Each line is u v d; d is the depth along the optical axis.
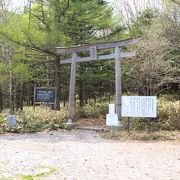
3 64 13.39
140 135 9.62
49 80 15.92
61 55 14.03
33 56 13.59
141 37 12.66
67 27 13.62
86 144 8.70
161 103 13.14
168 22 12.11
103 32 16.03
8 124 10.98
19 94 18.64
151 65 12.68
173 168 6.07
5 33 12.21
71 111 12.23
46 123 11.56
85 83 17.22
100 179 5.31
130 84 16.25
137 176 5.51
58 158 6.88
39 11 13.42
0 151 7.64
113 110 10.75
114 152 7.58
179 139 9.38
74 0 13.59
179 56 13.52
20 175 5.50
